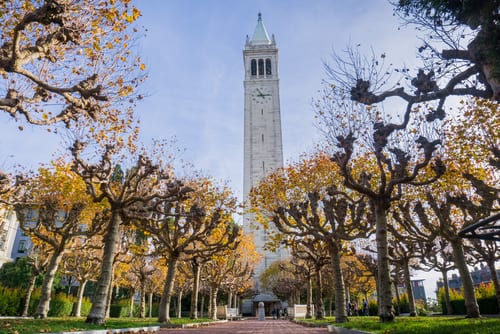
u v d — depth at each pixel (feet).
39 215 75.20
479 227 32.24
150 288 144.66
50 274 69.92
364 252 130.62
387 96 40.29
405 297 138.51
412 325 35.91
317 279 85.61
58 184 77.77
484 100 57.62
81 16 38.70
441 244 88.63
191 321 78.02
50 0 33.17
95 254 106.42
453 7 28.45
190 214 61.00
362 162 76.79
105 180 54.49
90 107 42.83
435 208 61.93
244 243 123.85
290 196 87.97
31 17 32.53
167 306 69.87
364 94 41.34
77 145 54.19
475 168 66.64
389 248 91.09
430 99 36.24
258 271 209.05
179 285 137.69
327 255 87.10
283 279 170.50
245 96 251.80
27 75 35.47
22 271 151.64
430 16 30.22
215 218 76.02
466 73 32.45
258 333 48.98
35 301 100.17
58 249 72.54
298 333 48.06
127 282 134.92
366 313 123.44
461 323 33.53
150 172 57.82
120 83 46.21
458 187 68.69
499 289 76.33
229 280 141.08
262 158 232.12
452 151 65.16
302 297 205.67
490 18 26.53
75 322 50.88
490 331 23.18
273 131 239.91
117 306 143.23
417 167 46.37
